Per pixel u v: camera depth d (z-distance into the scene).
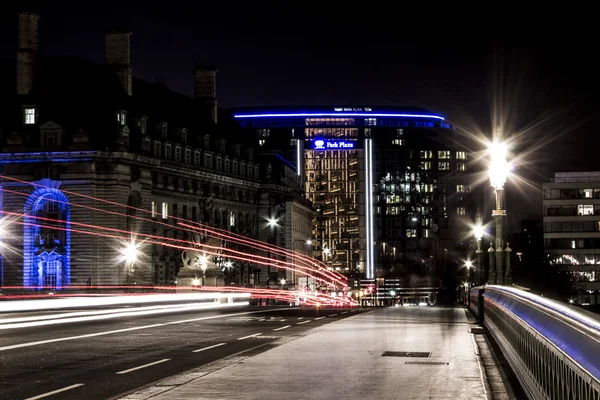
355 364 21.66
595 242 176.12
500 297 25.45
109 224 108.44
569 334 10.76
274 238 161.75
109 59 121.12
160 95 135.00
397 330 35.03
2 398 16.39
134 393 16.59
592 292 175.25
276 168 166.12
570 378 10.55
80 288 105.00
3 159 109.62
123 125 112.00
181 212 129.62
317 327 37.66
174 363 22.72
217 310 60.88
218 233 134.62
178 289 79.25
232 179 145.75
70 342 29.61
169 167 125.00
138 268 112.19
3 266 110.56
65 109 111.19
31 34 113.75
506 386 17.69
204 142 139.50
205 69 152.12
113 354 25.22
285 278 161.88
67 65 115.69
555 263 163.12
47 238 109.69
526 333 15.95
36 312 52.44
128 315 51.38
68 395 16.80
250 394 16.45
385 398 16.03
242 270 146.50
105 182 109.06
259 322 42.59
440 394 16.55
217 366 21.38
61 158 108.50
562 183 177.88
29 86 113.00
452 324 39.91
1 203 110.88
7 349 26.80
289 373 19.72
